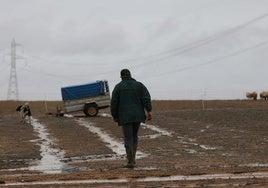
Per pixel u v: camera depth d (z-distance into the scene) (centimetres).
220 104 5994
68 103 4303
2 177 1098
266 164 1251
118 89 1216
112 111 1226
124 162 1382
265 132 2342
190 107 5725
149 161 1369
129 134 1218
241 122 2997
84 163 1403
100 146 1947
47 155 1677
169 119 3453
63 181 1013
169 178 1020
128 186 923
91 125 3158
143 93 1221
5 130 2861
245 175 1040
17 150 1836
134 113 1205
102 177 1046
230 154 1564
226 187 888
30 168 1320
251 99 7200
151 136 2345
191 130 2584
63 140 2244
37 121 3691
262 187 883
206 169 1146
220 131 2464
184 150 1736
